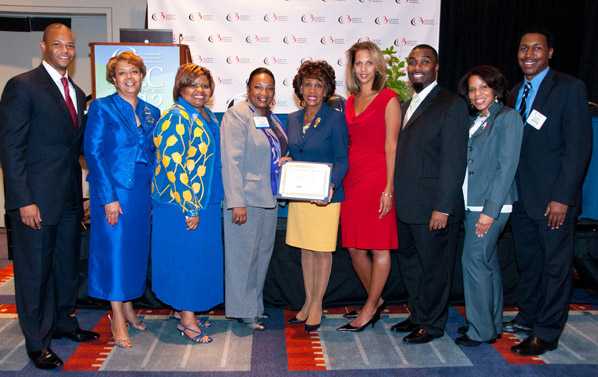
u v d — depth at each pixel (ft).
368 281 10.07
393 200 9.25
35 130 8.05
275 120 9.84
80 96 8.86
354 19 15.17
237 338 9.49
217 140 9.25
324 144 9.23
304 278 10.14
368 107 9.10
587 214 11.69
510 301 11.37
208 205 9.10
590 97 15.66
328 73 9.12
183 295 9.06
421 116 8.80
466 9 16.11
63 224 8.80
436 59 8.82
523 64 8.90
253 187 9.21
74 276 9.14
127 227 8.75
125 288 8.82
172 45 12.49
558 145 8.55
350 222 9.43
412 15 15.20
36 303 8.18
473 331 9.13
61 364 8.23
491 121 8.66
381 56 9.10
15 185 7.79
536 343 8.79
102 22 18.22
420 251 9.07
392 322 10.37
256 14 15.06
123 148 8.67
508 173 8.38
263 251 9.76
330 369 8.23
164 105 12.61
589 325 10.21
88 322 10.34
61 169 8.30
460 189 8.59
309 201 9.14
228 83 15.20
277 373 8.08
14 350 8.88
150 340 9.37
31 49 18.25
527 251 9.46
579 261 11.84
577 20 15.97
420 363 8.45
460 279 11.27
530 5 16.11
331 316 10.74
